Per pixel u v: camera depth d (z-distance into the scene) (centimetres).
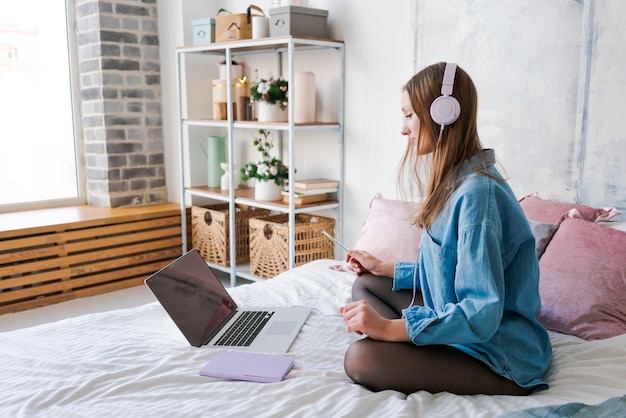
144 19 421
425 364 144
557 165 247
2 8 397
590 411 122
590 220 218
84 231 374
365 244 249
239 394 145
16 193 413
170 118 433
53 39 418
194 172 428
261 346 177
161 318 207
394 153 319
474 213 139
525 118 256
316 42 321
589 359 158
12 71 404
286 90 348
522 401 137
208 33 376
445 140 150
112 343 178
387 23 311
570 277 186
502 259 145
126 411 134
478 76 270
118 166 420
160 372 157
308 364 166
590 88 234
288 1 342
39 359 166
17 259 347
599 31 229
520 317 150
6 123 405
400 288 194
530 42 250
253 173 358
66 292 370
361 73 329
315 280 244
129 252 396
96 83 409
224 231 384
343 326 194
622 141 227
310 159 370
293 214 328
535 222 214
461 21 272
